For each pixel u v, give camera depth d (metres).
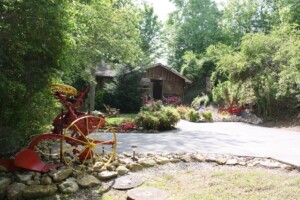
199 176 4.63
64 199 3.86
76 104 5.27
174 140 7.95
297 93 13.20
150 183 4.37
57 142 6.30
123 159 5.23
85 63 9.80
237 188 4.10
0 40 4.30
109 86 19.83
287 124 12.57
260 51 14.88
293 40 14.25
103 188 4.17
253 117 14.74
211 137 8.73
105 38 11.84
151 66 23.98
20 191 3.84
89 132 5.05
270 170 5.06
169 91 24.94
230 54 16.88
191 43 34.66
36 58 4.75
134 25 14.89
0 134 4.66
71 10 4.97
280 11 21.00
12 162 4.48
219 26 34.50
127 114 18.36
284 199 3.72
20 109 5.07
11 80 4.40
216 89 19.56
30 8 4.16
